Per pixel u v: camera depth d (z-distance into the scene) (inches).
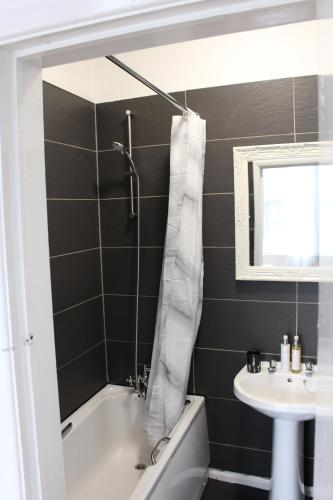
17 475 33.6
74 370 87.9
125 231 95.5
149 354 96.6
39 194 35.3
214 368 90.0
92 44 29.9
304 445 82.7
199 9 25.8
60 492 38.2
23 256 33.0
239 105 82.0
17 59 31.5
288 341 83.5
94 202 95.2
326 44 26.0
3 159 31.4
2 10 28.8
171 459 69.9
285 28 77.8
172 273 80.8
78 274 89.0
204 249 87.9
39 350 35.2
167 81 87.1
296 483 74.2
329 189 27.5
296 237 80.6
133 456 96.2
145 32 28.1
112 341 100.3
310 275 80.1
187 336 81.0
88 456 87.8
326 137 27.4
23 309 33.4
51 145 79.2
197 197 79.4
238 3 25.2
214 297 88.2
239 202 83.4
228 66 82.2
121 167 93.9
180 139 79.9
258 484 89.3
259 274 83.4
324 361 29.3
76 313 88.4
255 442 88.8
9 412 33.0
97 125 94.6
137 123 91.0
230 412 89.9
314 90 77.0
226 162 84.2
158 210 91.8
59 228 82.0
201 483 86.4
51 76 79.2
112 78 91.7
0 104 30.8
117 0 25.9
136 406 97.6
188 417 81.3
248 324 86.3
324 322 29.2
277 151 79.9
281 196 80.7
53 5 27.4
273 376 79.0
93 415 90.7
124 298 97.7
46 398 36.1
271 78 79.5
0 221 31.5
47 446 36.2
